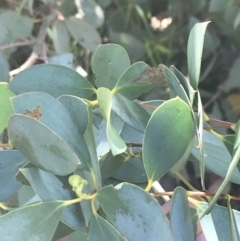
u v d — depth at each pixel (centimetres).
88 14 61
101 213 29
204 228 28
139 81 31
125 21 68
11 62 64
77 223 26
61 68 31
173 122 26
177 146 27
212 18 66
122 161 32
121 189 25
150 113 35
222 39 68
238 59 63
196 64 27
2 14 54
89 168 27
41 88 31
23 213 24
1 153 29
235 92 66
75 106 27
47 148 23
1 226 24
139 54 66
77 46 65
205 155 32
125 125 34
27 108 26
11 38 54
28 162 27
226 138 31
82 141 27
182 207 27
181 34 67
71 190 27
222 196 28
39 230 24
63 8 61
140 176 34
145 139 26
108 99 26
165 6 69
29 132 23
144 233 25
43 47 54
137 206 25
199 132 26
